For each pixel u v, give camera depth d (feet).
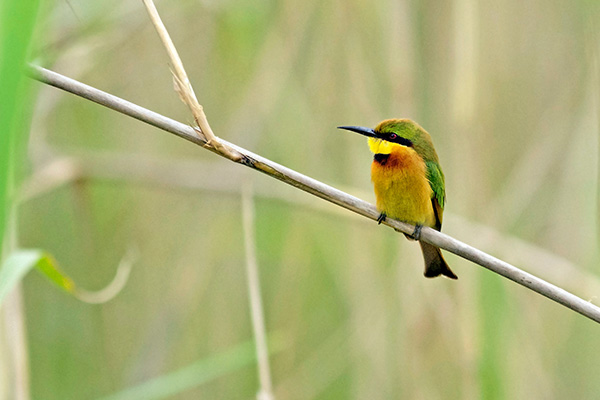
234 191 35.91
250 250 26.27
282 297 38.65
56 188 38.91
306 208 35.14
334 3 36.63
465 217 34.63
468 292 33.47
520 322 34.99
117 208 39.52
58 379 37.83
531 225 38.52
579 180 36.88
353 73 36.01
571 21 38.37
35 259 19.62
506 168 38.50
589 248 36.09
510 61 38.34
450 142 35.63
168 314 37.35
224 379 39.40
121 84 38.68
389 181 28.63
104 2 33.53
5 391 24.39
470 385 32.09
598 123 31.73
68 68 34.17
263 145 37.24
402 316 34.81
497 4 38.06
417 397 33.81
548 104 38.50
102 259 38.88
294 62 37.09
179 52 38.22
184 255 38.78
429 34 36.14
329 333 37.76
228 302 38.68
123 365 38.32
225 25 37.52
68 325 38.60
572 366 38.37
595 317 21.63
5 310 25.12
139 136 40.40
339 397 36.73
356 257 37.01
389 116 35.42
